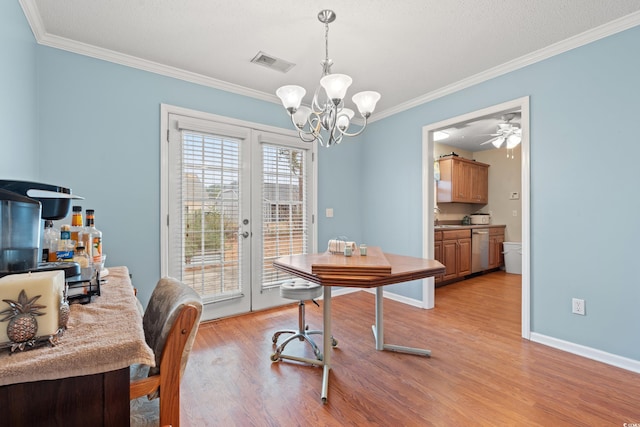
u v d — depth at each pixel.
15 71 1.71
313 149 3.66
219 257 2.96
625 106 2.00
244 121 3.12
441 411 1.57
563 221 2.28
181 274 2.75
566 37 2.19
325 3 1.83
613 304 2.05
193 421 1.50
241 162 3.10
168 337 0.85
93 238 1.48
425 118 3.30
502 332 2.63
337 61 2.53
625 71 2.00
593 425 1.46
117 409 0.72
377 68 2.65
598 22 2.01
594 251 2.14
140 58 2.49
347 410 1.58
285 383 1.84
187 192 2.78
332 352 2.24
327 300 1.94
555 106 2.32
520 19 1.98
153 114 2.60
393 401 1.66
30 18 1.90
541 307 2.40
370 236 4.00
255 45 2.30
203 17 1.96
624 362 2.00
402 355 2.20
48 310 0.73
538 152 2.41
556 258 2.31
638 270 1.96
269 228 3.30
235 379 1.88
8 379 0.61
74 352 0.68
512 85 2.57
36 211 1.00
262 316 3.05
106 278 1.49
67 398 0.68
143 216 2.56
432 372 1.96
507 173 5.65
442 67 2.63
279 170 3.38
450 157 5.10
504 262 5.48
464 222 5.74
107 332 0.79
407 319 2.96
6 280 0.71
